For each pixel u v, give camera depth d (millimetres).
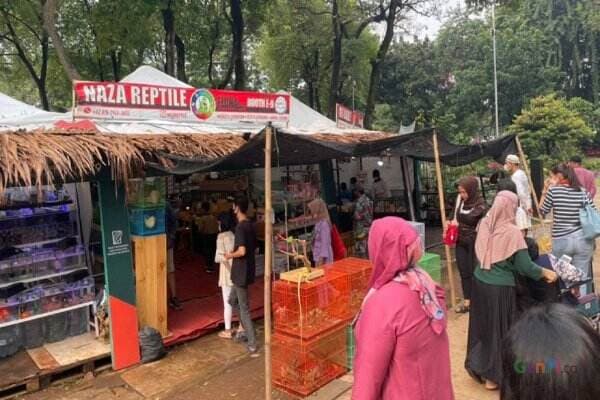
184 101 6961
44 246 5758
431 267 5898
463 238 6176
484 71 36406
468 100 36500
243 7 18047
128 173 5527
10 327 5414
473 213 6039
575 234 5707
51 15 12062
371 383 2217
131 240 5797
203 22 18141
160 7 13969
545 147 29000
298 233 9312
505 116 38000
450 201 14172
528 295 4145
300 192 9844
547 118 28484
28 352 5465
